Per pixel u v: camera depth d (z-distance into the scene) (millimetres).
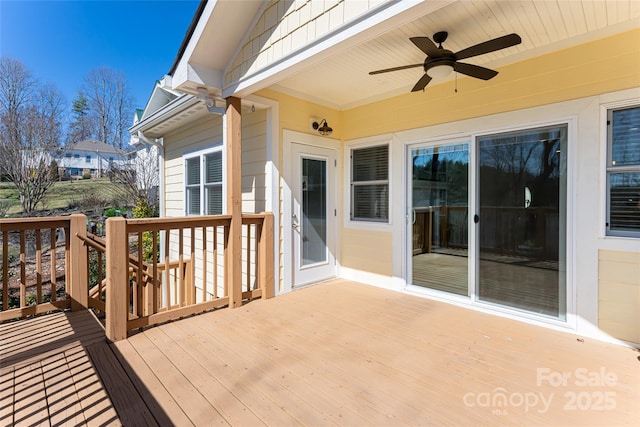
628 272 2873
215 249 3809
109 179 18688
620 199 2934
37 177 14812
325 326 3314
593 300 3037
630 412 1984
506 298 3604
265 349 2805
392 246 4629
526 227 3457
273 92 4277
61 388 2221
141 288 3377
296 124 4570
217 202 5348
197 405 2043
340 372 2434
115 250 2941
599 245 3002
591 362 2584
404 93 4422
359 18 2404
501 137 3615
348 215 5211
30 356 2670
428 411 1991
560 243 3242
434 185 4215
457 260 4004
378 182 4812
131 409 2002
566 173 3188
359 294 4426
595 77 2982
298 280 4684
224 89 3797
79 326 3299
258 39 3338
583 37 3020
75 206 15852
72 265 3725
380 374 2408
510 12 2633
